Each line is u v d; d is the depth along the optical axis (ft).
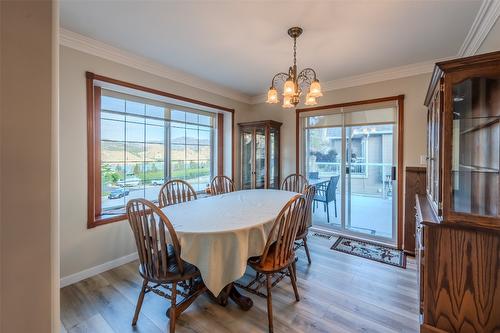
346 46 7.67
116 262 8.40
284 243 5.67
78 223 7.45
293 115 12.84
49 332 1.70
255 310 6.03
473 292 4.73
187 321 5.65
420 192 8.96
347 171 11.37
